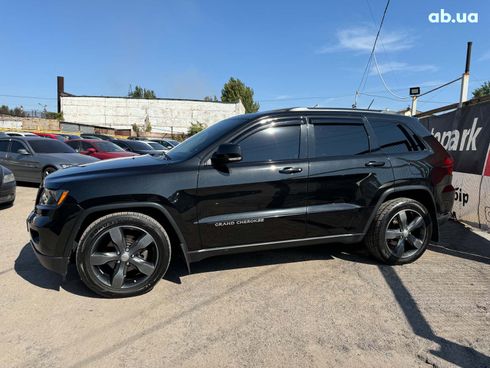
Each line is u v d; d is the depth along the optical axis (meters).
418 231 4.34
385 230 4.14
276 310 3.24
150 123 58.25
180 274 3.99
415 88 10.24
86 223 3.43
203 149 3.63
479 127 5.74
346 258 4.49
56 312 3.17
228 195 3.57
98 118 58.41
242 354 2.63
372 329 2.96
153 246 3.48
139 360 2.56
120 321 3.04
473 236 5.47
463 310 3.26
